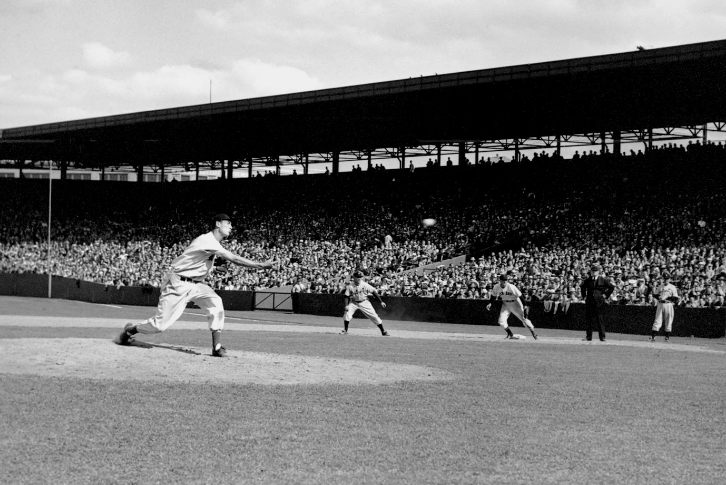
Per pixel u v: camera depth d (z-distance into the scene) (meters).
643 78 39.84
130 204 69.81
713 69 37.72
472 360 16.14
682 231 37.31
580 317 30.72
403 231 48.81
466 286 36.84
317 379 11.94
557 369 14.73
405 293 38.97
